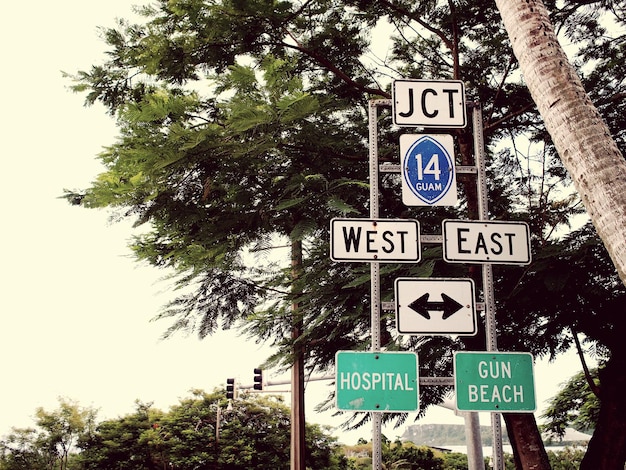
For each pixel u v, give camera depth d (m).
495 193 11.31
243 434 29.67
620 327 9.09
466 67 11.48
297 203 8.13
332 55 10.84
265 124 7.74
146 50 9.08
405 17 11.42
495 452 5.33
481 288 8.93
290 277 10.47
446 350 9.09
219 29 9.09
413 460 35.78
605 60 11.02
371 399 5.40
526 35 5.60
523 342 9.88
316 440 31.45
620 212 4.75
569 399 17.78
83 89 9.53
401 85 6.05
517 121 11.52
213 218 8.91
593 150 5.00
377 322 5.67
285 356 10.20
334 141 9.11
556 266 8.18
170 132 7.43
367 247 5.70
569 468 30.66
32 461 29.84
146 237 9.99
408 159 5.94
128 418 31.00
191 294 10.68
